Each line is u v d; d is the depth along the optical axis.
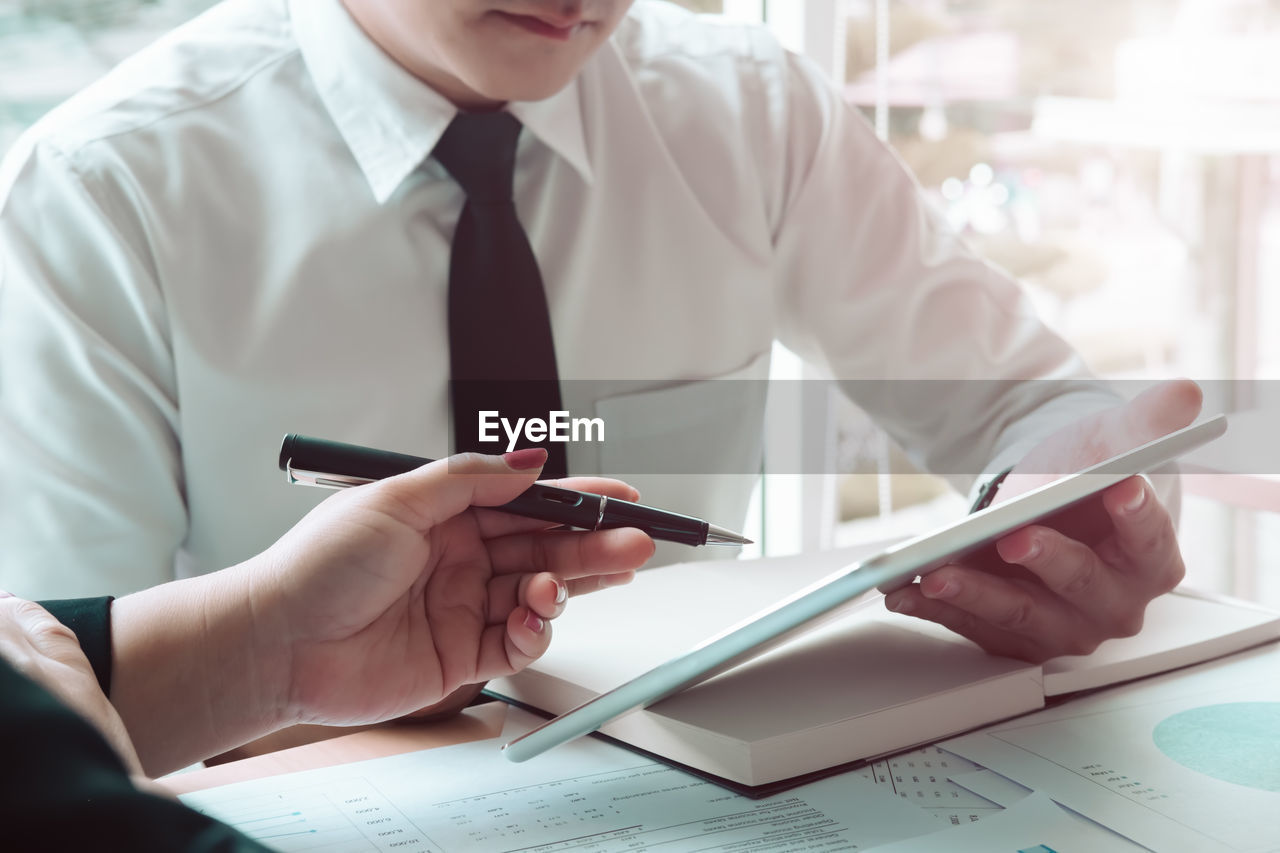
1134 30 1.43
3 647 0.41
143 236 0.81
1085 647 0.54
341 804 0.45
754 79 1.04
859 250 1.05
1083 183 1.50
